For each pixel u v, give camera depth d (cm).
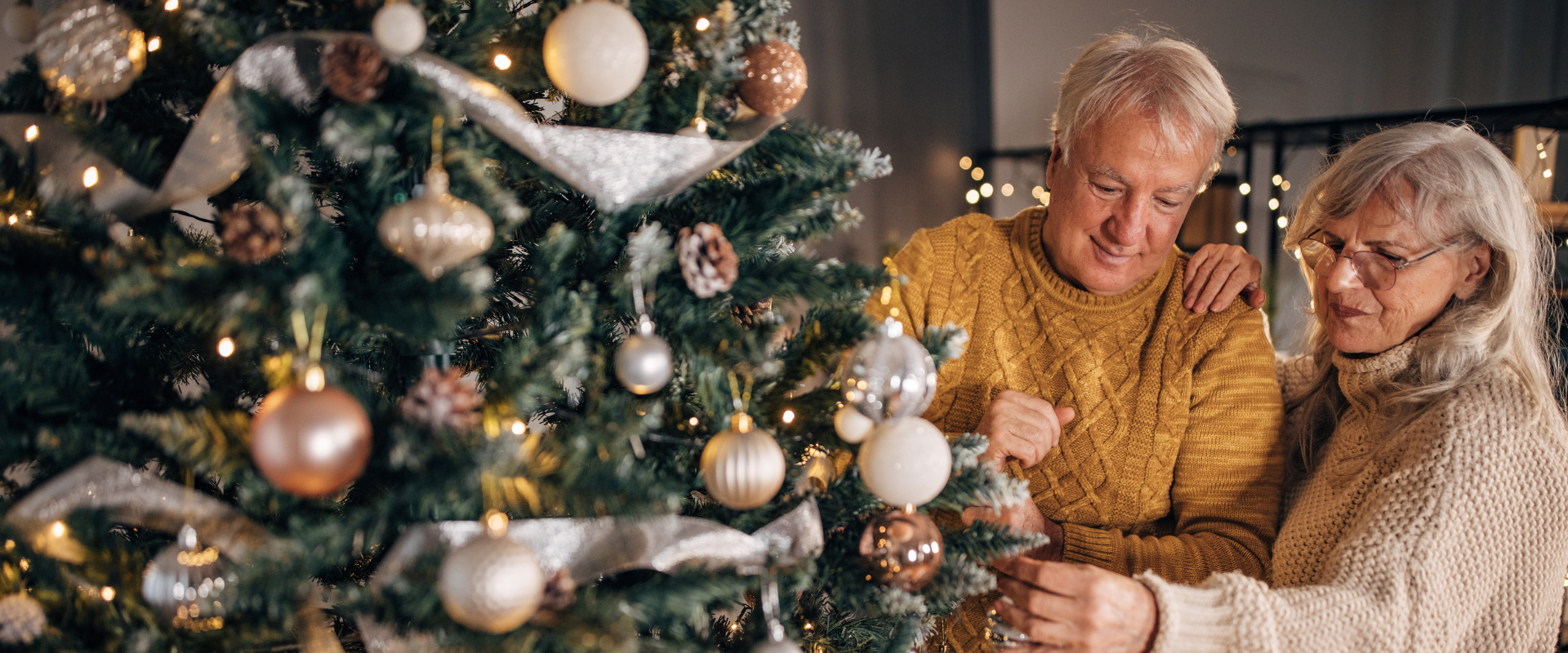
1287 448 110
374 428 56
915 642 77
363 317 55
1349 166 91
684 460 67
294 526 52
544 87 67
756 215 67
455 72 53
